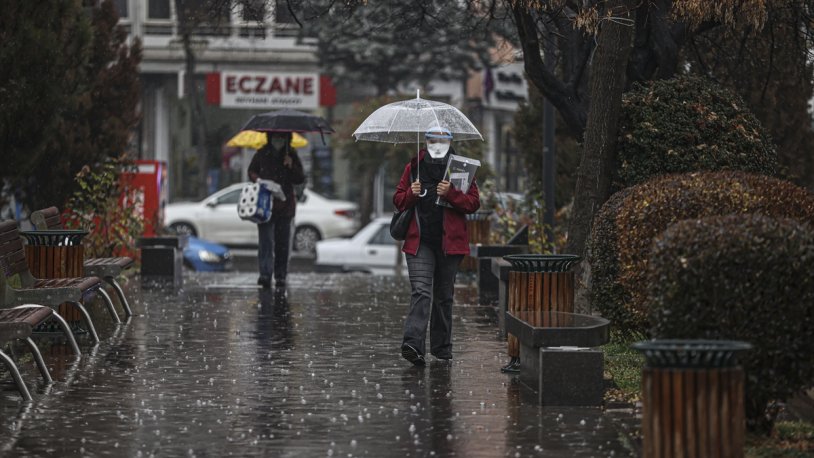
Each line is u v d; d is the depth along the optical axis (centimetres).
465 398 1227
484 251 2322
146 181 2955
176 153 6028
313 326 1798
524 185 3173
